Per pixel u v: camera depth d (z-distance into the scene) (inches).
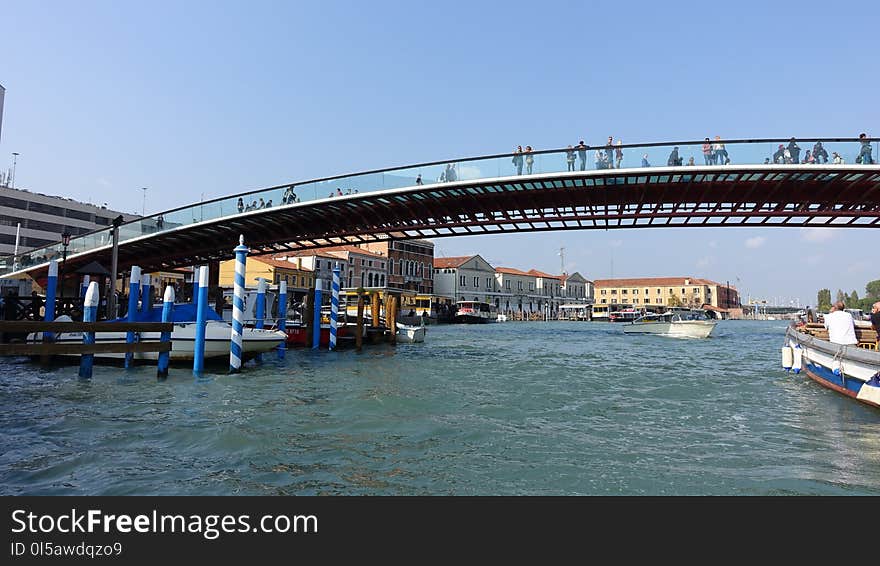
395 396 392.5
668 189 984.3
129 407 338.0
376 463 220.8
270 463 218.5
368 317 1092.5
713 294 4790.8
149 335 540.7
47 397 372.5
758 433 281.9
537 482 199.9
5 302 773.3
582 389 443.8
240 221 1145.4
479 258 3501.5
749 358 790.5
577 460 227.6
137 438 255.8
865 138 848.9
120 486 190.2
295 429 279.7
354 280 2532.0
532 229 1198.9
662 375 555.8
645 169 916.0
